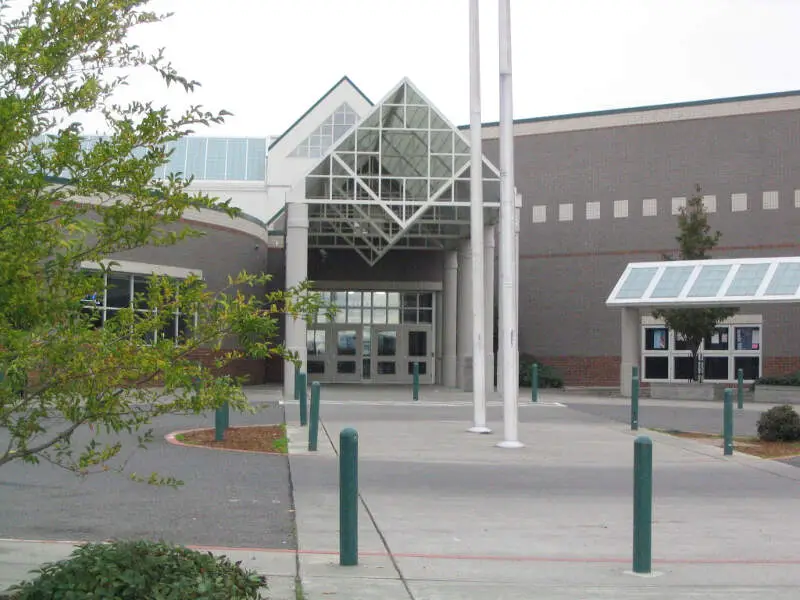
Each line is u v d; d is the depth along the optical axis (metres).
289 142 52.66
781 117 38.41
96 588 5.07
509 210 17.58
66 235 5.20
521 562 8.27
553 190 41.78
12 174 4.75
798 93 38.16
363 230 32.69
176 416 21.44
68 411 4.96
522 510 10.86
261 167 55.22
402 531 9.55
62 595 5.12
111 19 4.98
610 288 40.59
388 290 40.34
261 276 5.39
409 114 30.41
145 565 5.28
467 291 35.34
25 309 4.72
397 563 8.12
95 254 5.01
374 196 29.38
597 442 17.88
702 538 9.45
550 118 42.03
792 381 31.25
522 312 41.97
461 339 35.50
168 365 4.86
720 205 39.16
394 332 40.94
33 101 4.84
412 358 40.97
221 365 5.23
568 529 9.78
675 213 39.81
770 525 10.14
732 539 9.40
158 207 5.05
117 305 28.27
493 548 8.84
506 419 17.05
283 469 13.72
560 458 15.55
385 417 22.59
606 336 40.56
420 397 30.33
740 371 26.92
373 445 16.89
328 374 40.69
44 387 4.89
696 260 32.72
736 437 19.41
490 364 33.28
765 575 7.91
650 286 32.03
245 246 34.75
